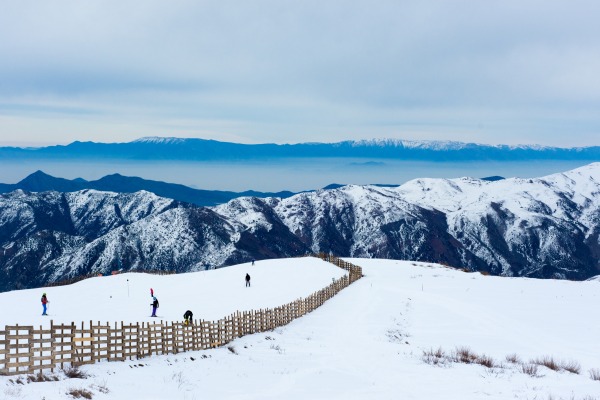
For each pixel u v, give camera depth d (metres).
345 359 31.94
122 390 21.11
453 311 52.50
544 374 29.56
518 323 47.56
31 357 21.33
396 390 25.20
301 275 79.19
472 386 26.12
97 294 65.94
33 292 69.44
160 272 116.12
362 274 87.62
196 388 23.14
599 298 65.12
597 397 24.45
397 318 48.56
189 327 32.03
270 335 39.75
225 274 82.69
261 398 22.78
